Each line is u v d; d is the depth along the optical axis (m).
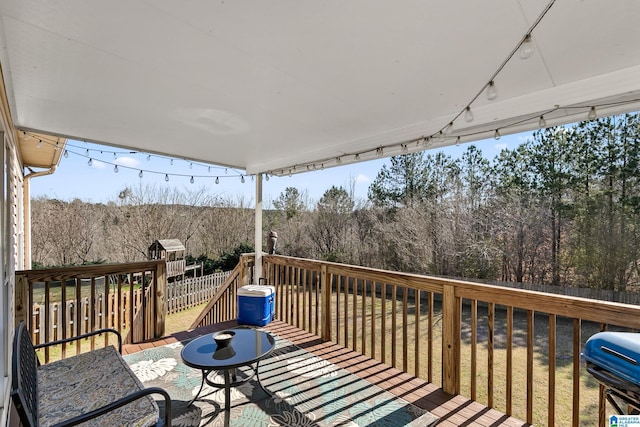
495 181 9.38
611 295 7.37
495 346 5.56
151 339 3.69
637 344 1.14
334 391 2.58
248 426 2.14
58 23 1.51
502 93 2.39
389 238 11.19
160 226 12.05
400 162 11.30
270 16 1.48
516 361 4.92
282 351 3.39
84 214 11.18
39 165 5.79
